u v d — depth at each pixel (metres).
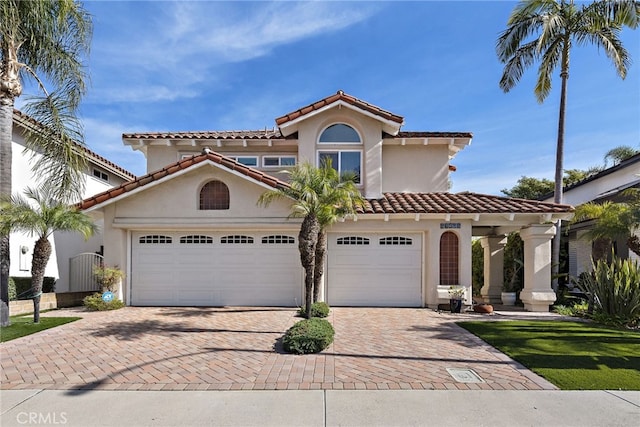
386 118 15.25
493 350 8.52
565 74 18.30
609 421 5.14
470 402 5.71
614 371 7.06
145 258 14.75
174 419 5.20
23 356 8.00
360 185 15.76
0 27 10.31
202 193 14.61
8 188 11.15
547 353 8.18
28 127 12.98
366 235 14.68
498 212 13.77
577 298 16.58
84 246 19.12
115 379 6.66
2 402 5.75
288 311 13.35
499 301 17.75
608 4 17.22
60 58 11.99
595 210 16.09
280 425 5.03
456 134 16.58
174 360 7.71
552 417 5.25
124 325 10.99
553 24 17.28
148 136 16.81
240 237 14.73
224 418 5.21
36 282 11.27
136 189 13.95
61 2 11.12
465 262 14.20
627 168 19.78
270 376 6.77
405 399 5.80
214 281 14.64
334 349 8.53
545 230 14.35
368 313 13.09
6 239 10.84
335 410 5.44
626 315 11.22
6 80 10.88
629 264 12.74
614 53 17.39
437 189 16.95
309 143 15.78
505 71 19.05
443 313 13.24
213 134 17.56
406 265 14.60
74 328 10.59
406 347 8.73
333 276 14.58
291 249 14.62
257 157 17.41
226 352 8.28
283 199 14.19
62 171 12.70
